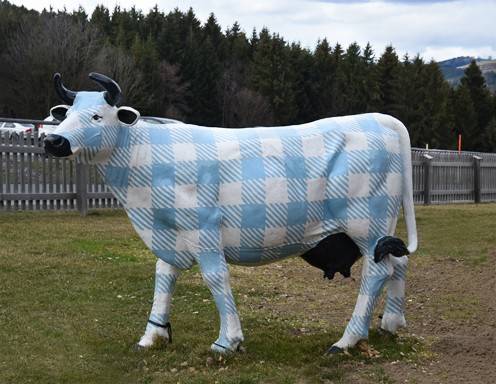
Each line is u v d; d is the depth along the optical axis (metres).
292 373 4.84
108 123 4.80
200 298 7.08
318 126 5.23
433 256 9.53
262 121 51.22
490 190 20.14
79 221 11.69
